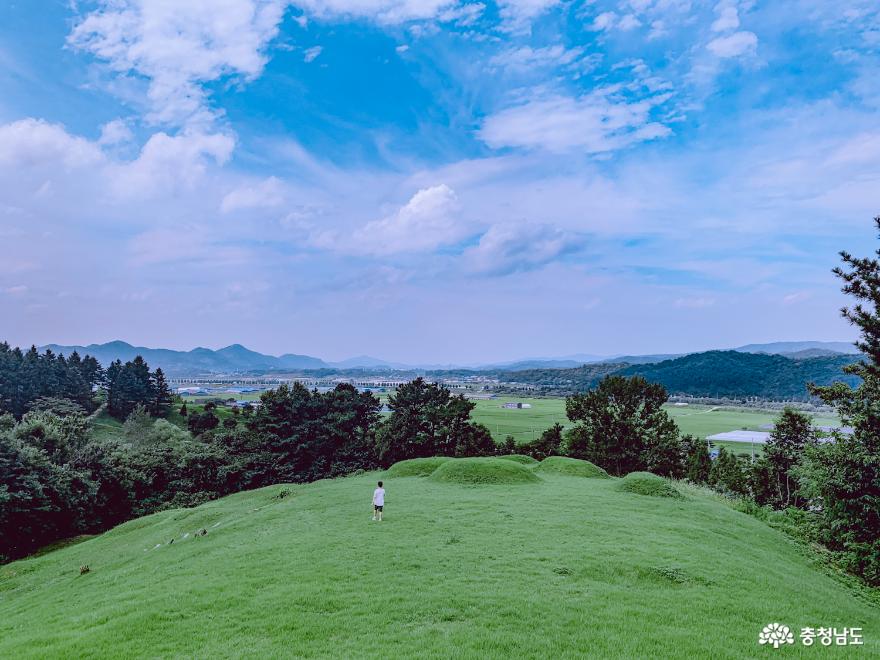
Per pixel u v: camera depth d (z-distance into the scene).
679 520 28.20
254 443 73.81
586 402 69.00
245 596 16.94
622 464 66.12
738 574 19.38
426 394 80.88
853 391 30.14
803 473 31.81
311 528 26.77
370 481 44.41
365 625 14.50
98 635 14.38
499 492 34.91
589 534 23.62
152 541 35.62
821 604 18.12
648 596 16.73
